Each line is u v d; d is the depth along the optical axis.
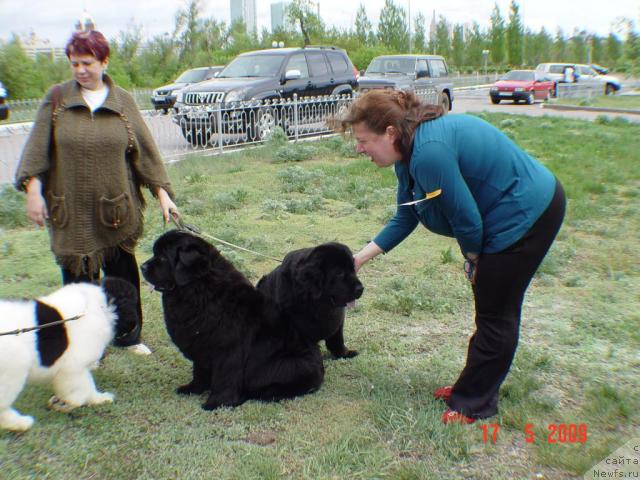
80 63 3.85
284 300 3.81
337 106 15.88
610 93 36.28
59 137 3.92
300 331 3.87
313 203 9.09
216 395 3.80
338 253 3.68
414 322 5.21
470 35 68.94
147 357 4.54
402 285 5.94
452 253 7.11
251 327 3.84
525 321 5.21
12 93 28.06
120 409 3.75
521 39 65.81
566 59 71.38
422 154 3.13
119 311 3.77
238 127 13.66
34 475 3.10
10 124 17.75
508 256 3.29
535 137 15.91
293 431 3.51
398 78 20.58
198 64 42.22
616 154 13.42
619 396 3.84
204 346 3.74
